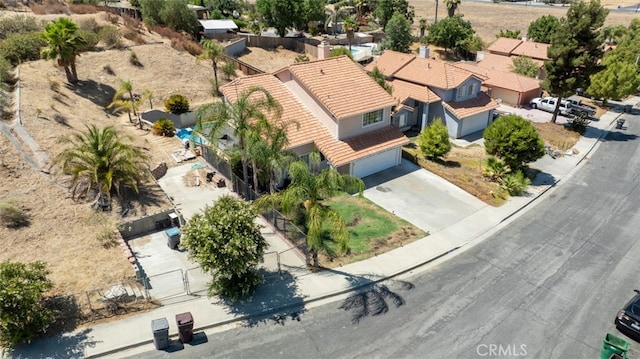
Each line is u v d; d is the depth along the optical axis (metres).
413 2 141.12
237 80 32.06
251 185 28.36
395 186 30.33
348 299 19.67
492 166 31.34
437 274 21.55
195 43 55.94
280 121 29.77
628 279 21.31
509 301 19.75
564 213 27.48
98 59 44.12
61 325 17.44
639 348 17.28
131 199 24.69
